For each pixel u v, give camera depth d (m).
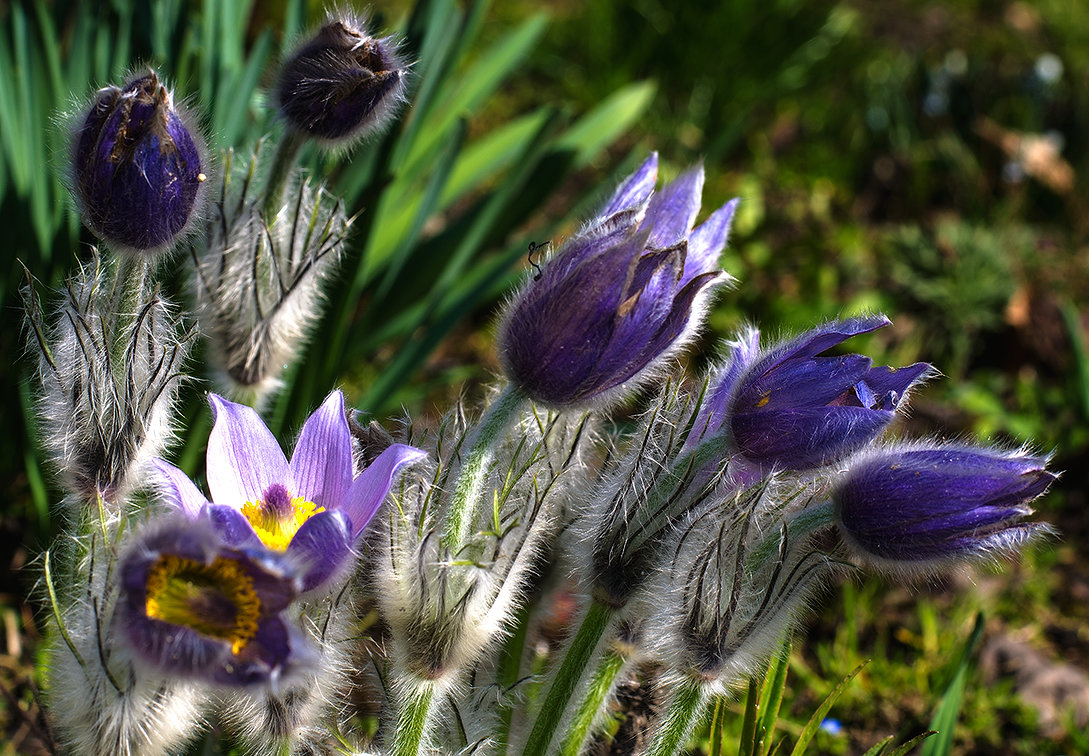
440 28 0.73
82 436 0.56
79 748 0.56
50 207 0.68
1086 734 0.71
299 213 0.60
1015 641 0.75
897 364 0.99
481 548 0.56
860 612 0.74
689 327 0.56
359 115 0.58
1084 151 1.25
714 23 1.25
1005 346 1.03
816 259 1.08
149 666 0.51
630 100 0.92
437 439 0.58
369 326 0.76
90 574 0.55
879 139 1.26
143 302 0.56
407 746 0.57
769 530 0.57
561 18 1.36
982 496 0.55
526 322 0.55
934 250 1.08
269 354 0.61
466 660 0.57
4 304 0.69
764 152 1.24
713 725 0.60
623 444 0.62
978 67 1.32
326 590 0.54
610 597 0.57
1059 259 1.15
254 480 0.56
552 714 0.58
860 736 0.70
